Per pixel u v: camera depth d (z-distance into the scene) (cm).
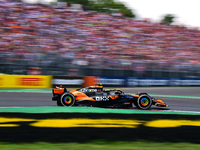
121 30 6838
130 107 2258
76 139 1161
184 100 3172
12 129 1307
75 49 5475
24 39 5244
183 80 5319
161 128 1453
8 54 4531
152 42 6725
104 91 2161
